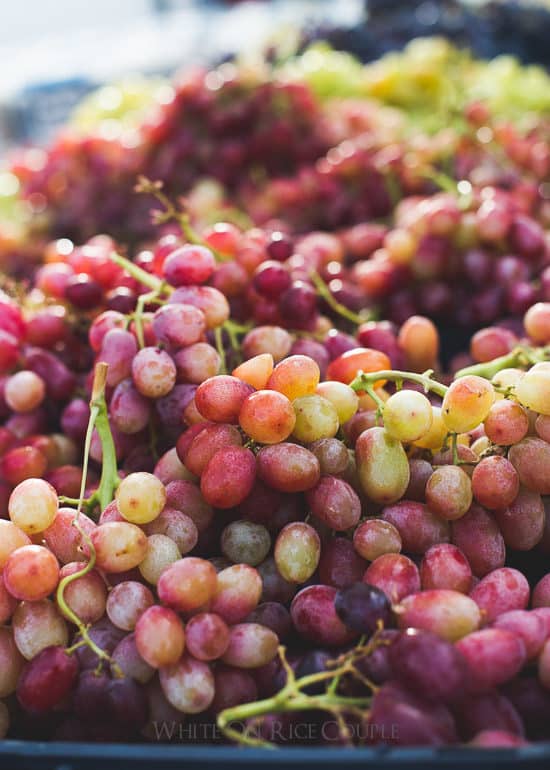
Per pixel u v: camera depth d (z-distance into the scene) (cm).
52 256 63
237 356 54
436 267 65
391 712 39
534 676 42
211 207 84
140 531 44
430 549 44
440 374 61
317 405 46
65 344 58
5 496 52
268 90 93
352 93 115
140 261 58
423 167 77
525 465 46
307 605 44
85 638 43
